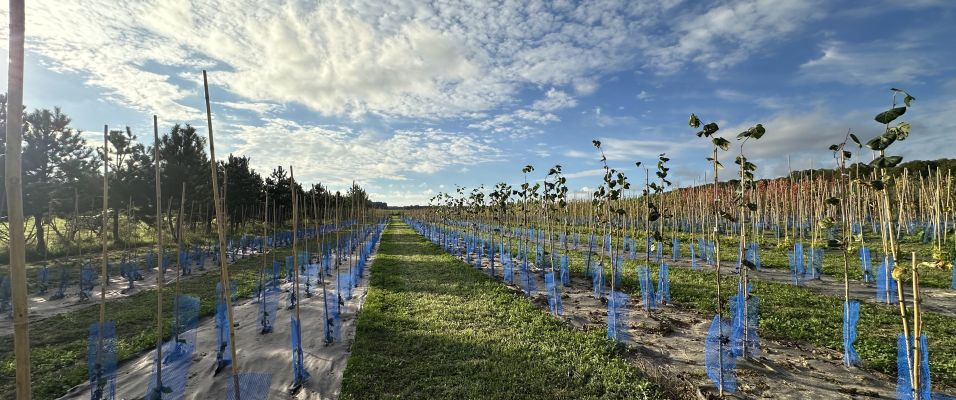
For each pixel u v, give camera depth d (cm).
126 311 1196
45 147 2427
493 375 735
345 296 1408
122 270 1800
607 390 672
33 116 2433
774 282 1426
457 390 682
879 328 925
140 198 2964
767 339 884
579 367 755
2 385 746
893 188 2239
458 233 3991
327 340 914
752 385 682
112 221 3109
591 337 906
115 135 2898
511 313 1105
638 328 986
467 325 1008
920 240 2084
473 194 3058
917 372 486
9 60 263
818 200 2211
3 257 2192
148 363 821
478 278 1633
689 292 1282
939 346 809
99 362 587
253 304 1291
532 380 712
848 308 748
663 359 802
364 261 2150
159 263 602
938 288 1268
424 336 927
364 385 703
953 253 1612
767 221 3422
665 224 3606
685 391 675
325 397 684
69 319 1128
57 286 1602
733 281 1444
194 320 968
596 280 1434
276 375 770
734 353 778
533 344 867
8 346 930
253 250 2788
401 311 1136
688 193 3369
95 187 2653
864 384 681
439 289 1428
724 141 719
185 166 3281
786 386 677
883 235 576
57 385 723
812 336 883
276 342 937
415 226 6209
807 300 1155
